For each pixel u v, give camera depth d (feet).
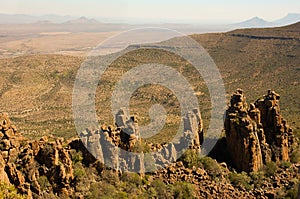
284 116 278.67
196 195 134.00
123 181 128.57
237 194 140.36
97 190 116.26
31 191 107.34
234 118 163.53
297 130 212.43
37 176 110.63
